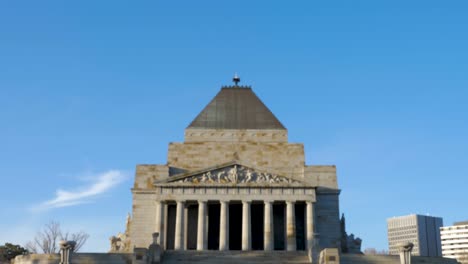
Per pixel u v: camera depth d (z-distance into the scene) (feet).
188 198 318.04
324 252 237.45
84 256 246.68
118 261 246.06
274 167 347.77
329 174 343.67
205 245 311.47
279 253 272.51
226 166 324.80
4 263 453.17
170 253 273.13
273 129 361.30
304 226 326.65
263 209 341.62
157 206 317.22
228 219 318.24
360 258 253.44
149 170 342.23
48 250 449.06
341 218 338.95
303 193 318.86
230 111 373.20
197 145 352.90
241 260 258.57
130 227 332.39
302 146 352.69
